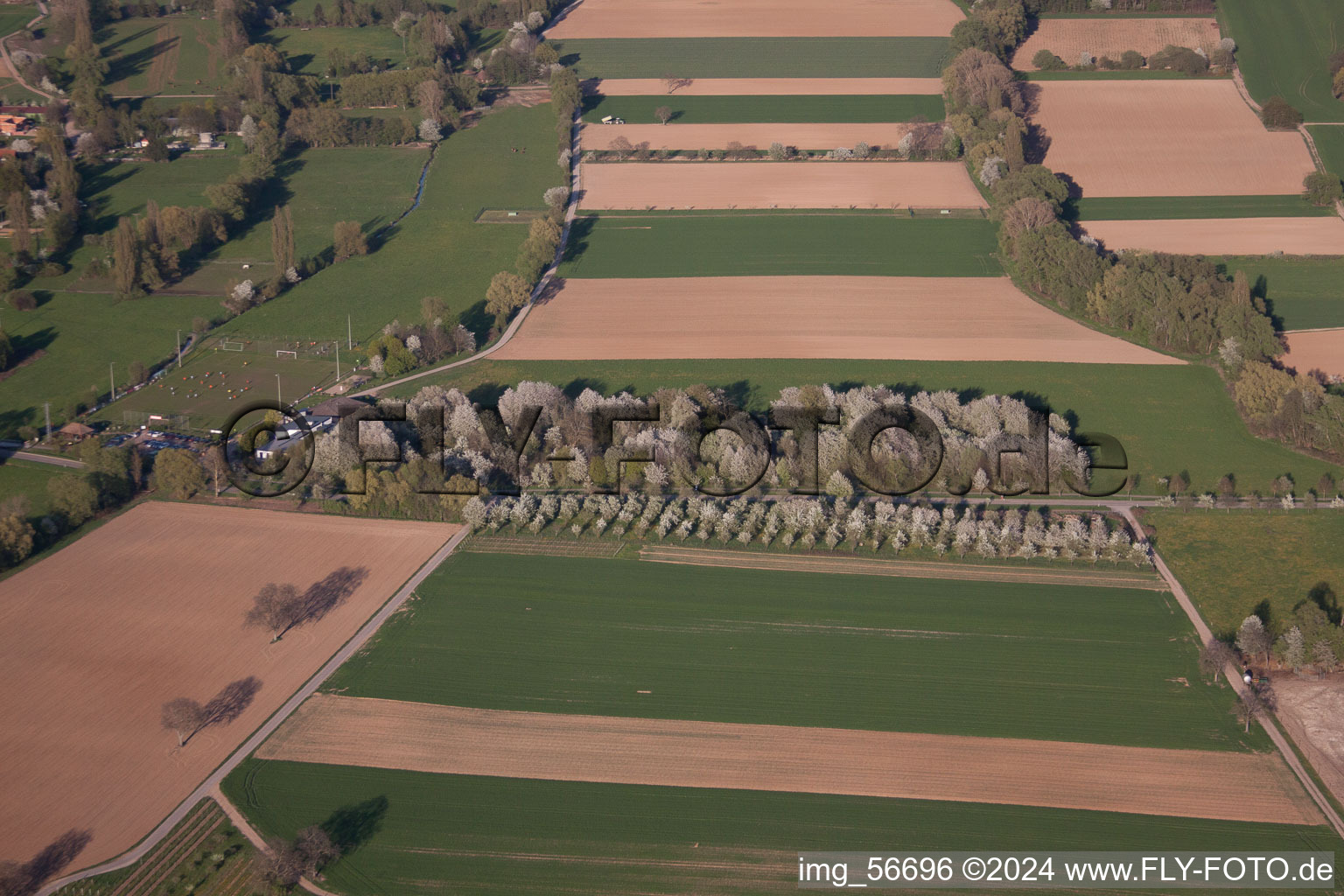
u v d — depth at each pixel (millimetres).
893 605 162750
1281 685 148750
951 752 138375
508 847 126125
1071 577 168250
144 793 132375
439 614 161000
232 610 160875
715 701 146125
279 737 140500
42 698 145125
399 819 129500
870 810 130750
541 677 150000
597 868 123625
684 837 127312
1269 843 126750
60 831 127312
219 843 126125
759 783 134250
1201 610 161750
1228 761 137250
